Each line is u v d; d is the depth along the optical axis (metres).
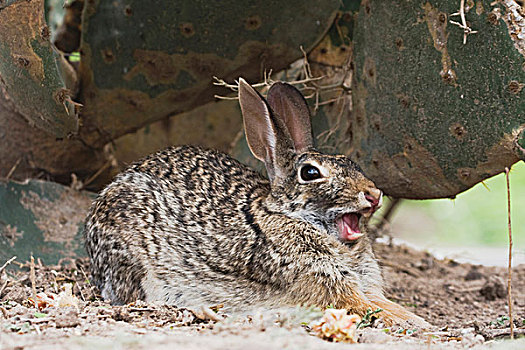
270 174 10.17
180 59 12.09
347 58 12.14
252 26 11.59
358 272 10.01
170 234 10.09
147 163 10.77
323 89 12.71
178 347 6.37
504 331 8.78
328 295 9.45
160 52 12.05
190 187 10.48
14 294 9.72
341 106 12.38
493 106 9.18
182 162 10.86
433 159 10.30
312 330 7.87
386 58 10.45
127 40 12.06
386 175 11.15
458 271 15.66
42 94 10.54
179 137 15.90
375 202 9.38
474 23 9.12
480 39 9.11
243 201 10.23
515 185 26.78
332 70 12.77
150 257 9.95
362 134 11.33
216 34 11.73
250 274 9.74
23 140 14.20
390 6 10.21
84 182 15.07
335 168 9.58
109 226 10.04
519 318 10.06
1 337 6.80
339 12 12.49
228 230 10.02
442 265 16.09
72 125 11.25
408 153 10.58
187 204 10.30
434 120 9.98
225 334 7.17
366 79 10.98
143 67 12.29
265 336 7.05
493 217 24.67
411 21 9.95
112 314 8.25
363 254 10.11
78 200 14.22
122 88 12.57
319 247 9.59
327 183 9.52
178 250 10.06
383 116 10.77
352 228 9.88
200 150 11.40
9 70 10.42
